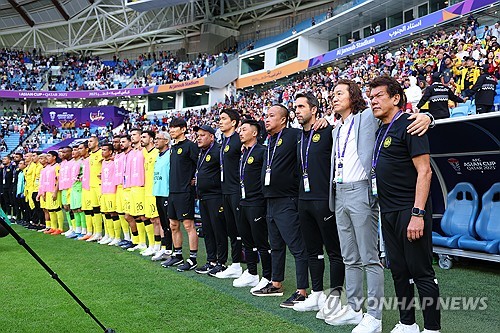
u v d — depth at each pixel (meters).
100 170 8.37
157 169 6.46
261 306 4.19
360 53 25.09
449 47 15.59
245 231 4.91
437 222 6.06
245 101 28.88
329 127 3.90
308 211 3.89
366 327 3.31
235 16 40.12
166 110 38.88
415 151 3.00
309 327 3.58
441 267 5.41
